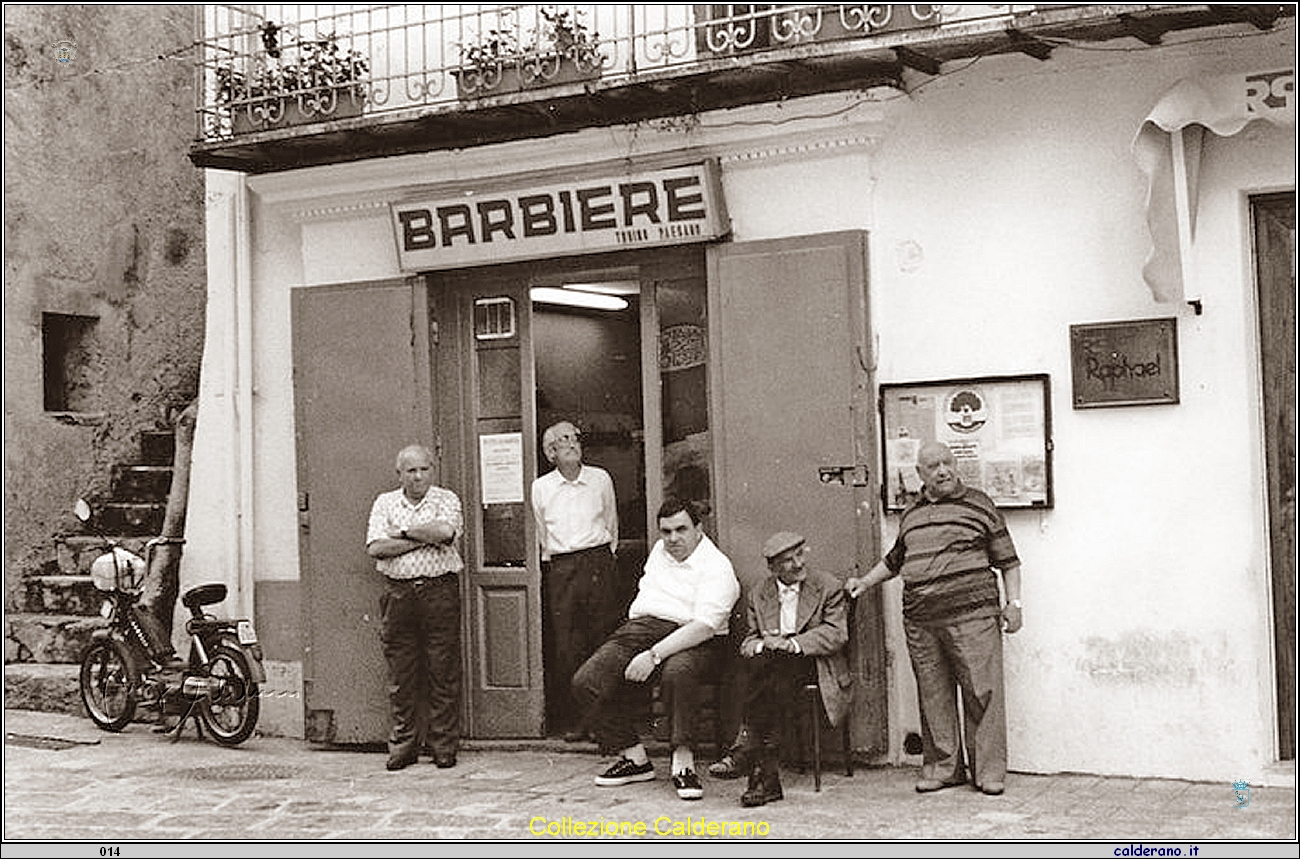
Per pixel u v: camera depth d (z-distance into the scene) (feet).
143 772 30.42
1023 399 28.09
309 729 32.91
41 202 40.57
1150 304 27.40
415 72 32.19
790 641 26.84
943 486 27.17
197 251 45.03
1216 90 26.20
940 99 28.78
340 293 33.06
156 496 41.22
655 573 28.86
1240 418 26.84
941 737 27.30
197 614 33.12
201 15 35.58
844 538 28.99
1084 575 27.86
